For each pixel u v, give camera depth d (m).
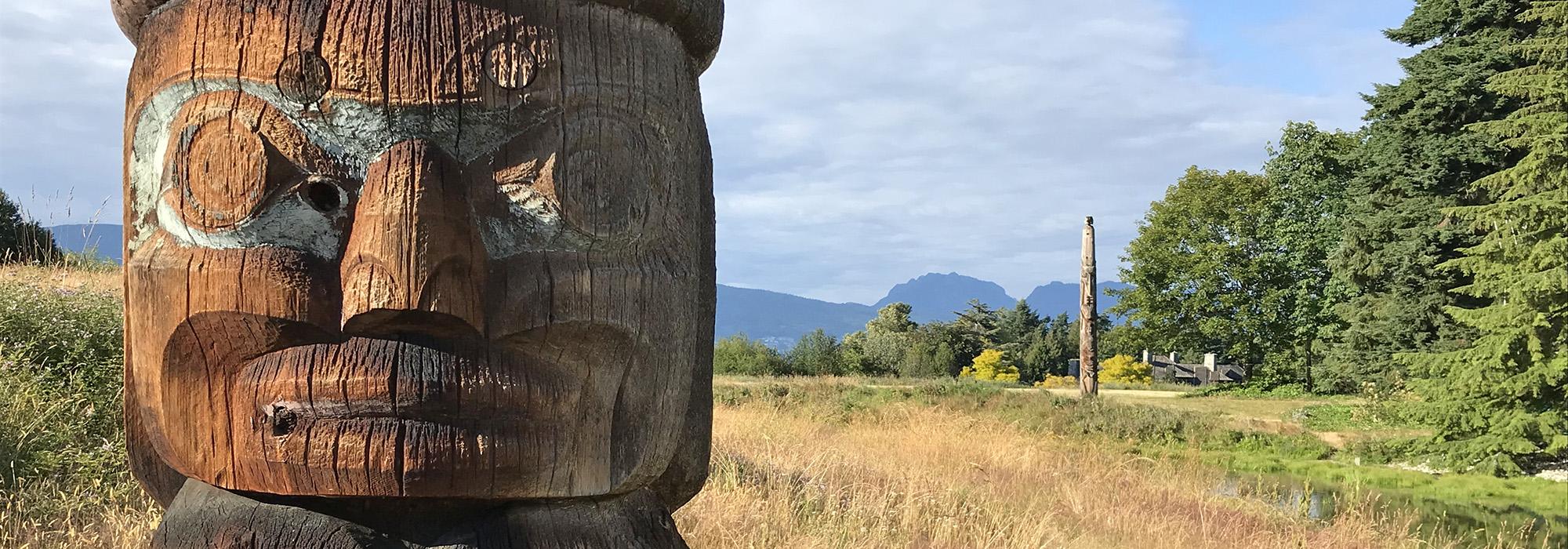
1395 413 16.45
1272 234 31.09
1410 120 21.00
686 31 2.02
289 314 1.58
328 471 1.56
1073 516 7.44
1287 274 31.16
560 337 1.68
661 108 1.87
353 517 1.73
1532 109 13.97
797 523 5.59
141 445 1.91
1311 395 25.28
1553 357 12.80
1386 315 21.75
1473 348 13.36
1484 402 13.07
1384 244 21.91
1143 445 14.30
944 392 17.00
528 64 1.66
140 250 1.73
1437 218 20.72
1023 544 5.79
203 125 1.62
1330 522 8.59
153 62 1.73
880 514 5.96
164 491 1.95
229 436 1.65
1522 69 13.78
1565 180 12.96
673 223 1.94
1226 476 12.07
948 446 9.94
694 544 4.79
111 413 5.08
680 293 1.94
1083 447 12.62
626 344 1.79
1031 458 9.77
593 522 1.90
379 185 1.55
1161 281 33.34
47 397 4.87
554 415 1.69
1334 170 29.61
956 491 7.20
